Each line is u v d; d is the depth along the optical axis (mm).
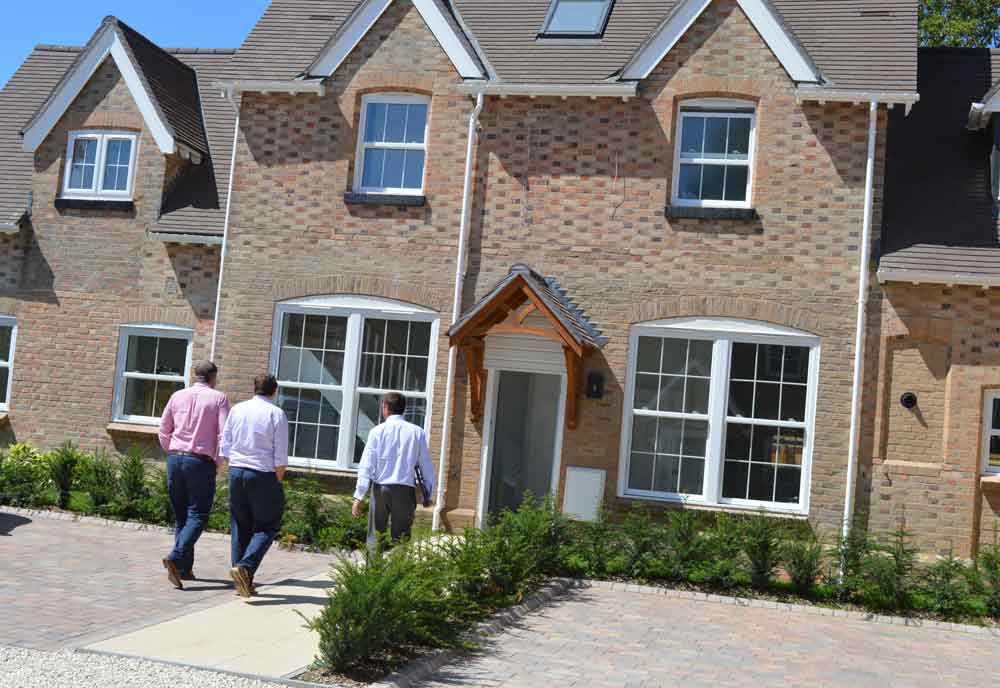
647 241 14711
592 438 14547
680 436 14508
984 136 15688
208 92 19047
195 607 9375
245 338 15820
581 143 15039
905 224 14570
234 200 16016
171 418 10586
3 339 17438
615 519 14359
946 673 8984
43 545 12000
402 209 15492
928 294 13930
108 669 7250
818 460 14008
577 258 14898
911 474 13805
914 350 14016
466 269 15227
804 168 14375
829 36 15227
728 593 12055
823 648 9680
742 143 14742
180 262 16766
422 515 14969
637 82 14781
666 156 14758
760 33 14594
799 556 12164
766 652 9320
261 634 8508
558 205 15031
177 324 16656
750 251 14430
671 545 12547
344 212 15664
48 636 8062
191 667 7461
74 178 17312
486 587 10375
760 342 14375
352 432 15445
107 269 17016
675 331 14547
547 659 8453
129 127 17109
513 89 15070
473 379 14742
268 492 10117
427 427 15188
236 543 10367
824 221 14266
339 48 15812
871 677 8625
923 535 13734
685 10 14820
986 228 14391
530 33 16391
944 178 15203
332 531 13258
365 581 7891
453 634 8648
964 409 13750
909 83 14195
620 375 14555
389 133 15828
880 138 14312
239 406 10305
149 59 17906
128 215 17000
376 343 15516
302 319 15766
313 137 15859
